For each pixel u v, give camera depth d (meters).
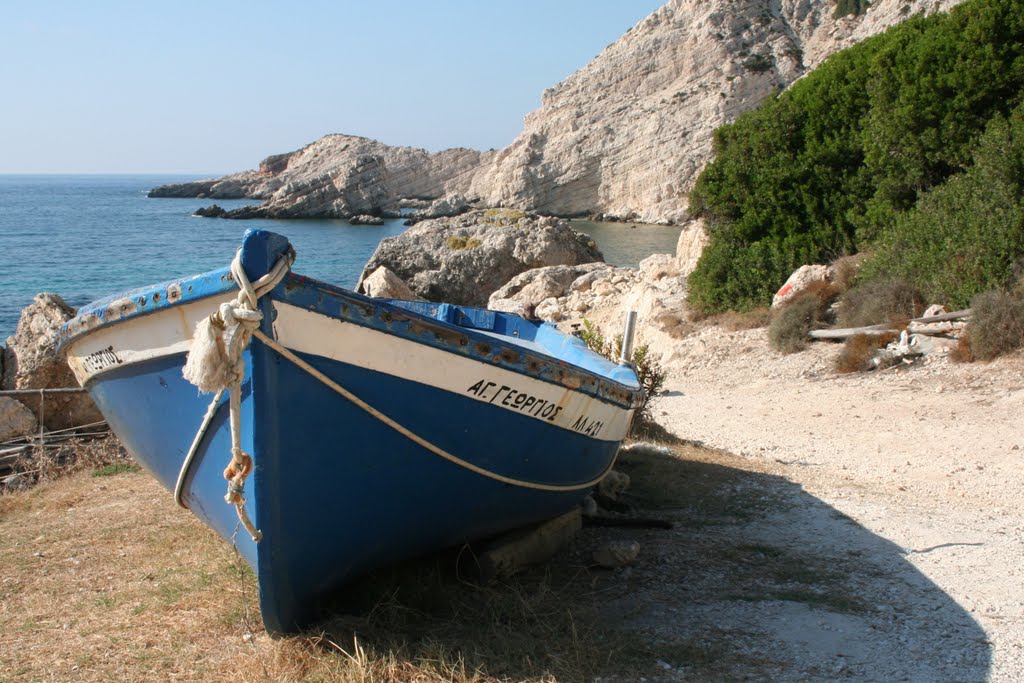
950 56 20.89
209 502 6.05
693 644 5.69
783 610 6.23
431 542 6.37
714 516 8.41
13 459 12.58
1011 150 18.03
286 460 5.34
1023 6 20.12
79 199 174.00
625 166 110.06
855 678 5.26
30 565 7.76
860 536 7.87
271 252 4.97
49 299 16.55
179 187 179.62
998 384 14.66
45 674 5.45
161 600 6.62
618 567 7.02
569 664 5.37
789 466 11.02
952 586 6.75
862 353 17.44
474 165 145.62
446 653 5.43
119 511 9.55
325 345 5.20
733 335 21.55
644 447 11.12
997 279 17.05
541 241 38.94
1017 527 8.29
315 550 5.71
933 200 19.53
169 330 5.53
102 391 6.55
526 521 6.93
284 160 186.88
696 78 115.19
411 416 5.59
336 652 5.50
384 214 124.94
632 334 8.80
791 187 24.36
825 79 25.08
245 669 5.39
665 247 70.12
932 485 10.06
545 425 6.27
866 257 20.73
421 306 10.06
